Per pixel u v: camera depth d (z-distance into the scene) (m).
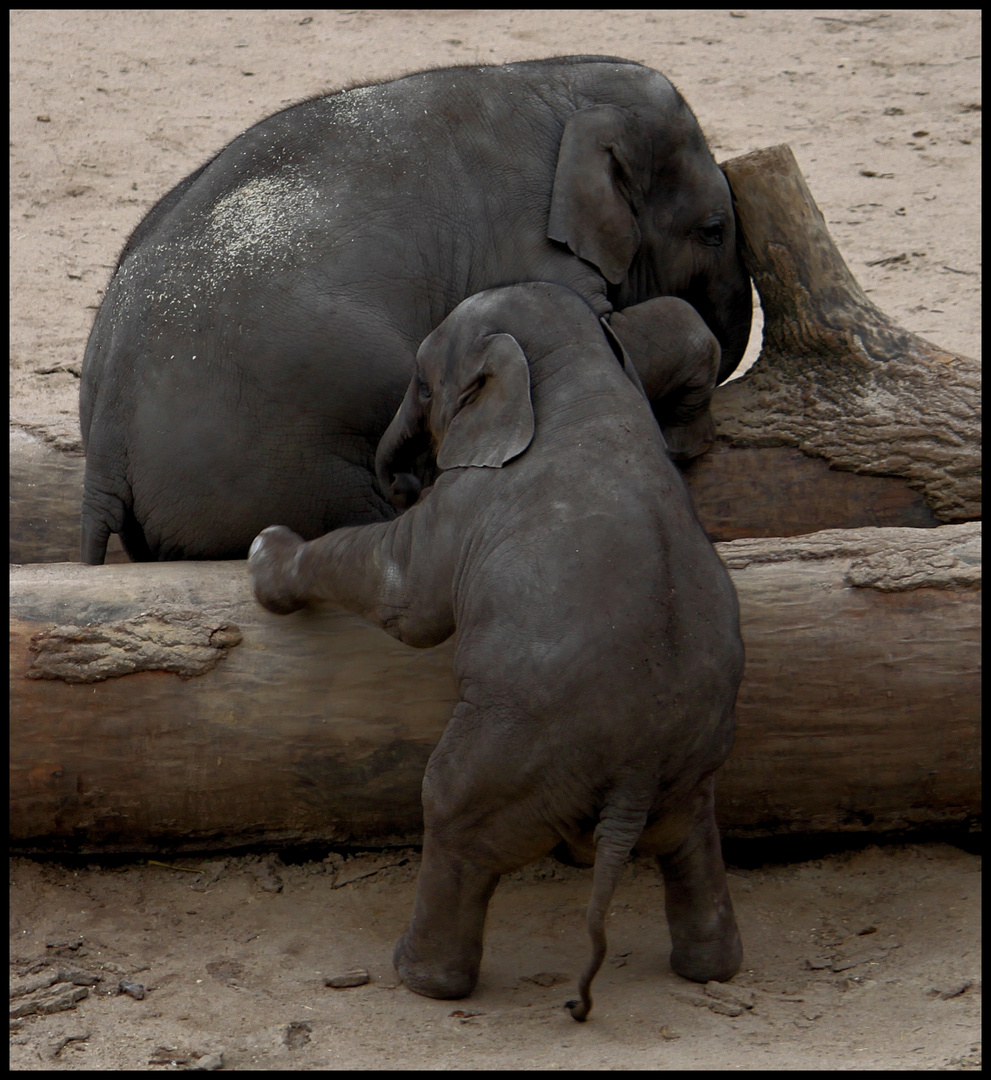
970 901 7.22
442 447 6.85
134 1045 6.00
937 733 7.46
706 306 9.98
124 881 7.62
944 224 18.12
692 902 6.62
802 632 7.43
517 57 23.75
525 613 6.16
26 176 19.39
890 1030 5.98
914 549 7.66
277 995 6.52
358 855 7.88
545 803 6.20
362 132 8.78
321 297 8.25
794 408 9.17
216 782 7.43
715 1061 5.57
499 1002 6.49
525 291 7.02
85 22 25.41
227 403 8.23
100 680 7.32
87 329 15.48
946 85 22.91
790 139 20.97
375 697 7.40
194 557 8.55
